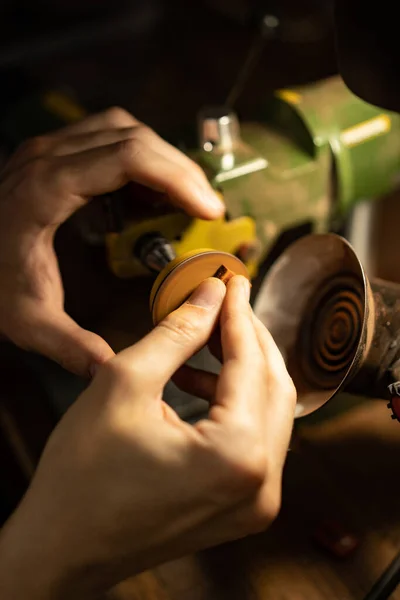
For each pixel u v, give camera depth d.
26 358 0.56
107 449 0.37
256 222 0.52
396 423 0.51
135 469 0.37
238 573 0.45
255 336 0.40
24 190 0.49
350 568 0.44
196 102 0.80
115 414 0.37
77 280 0.62
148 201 0.50
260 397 0.38
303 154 0.52
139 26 0.99
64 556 0.37
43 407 0.54
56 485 0.37
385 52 0.39
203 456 0.36
